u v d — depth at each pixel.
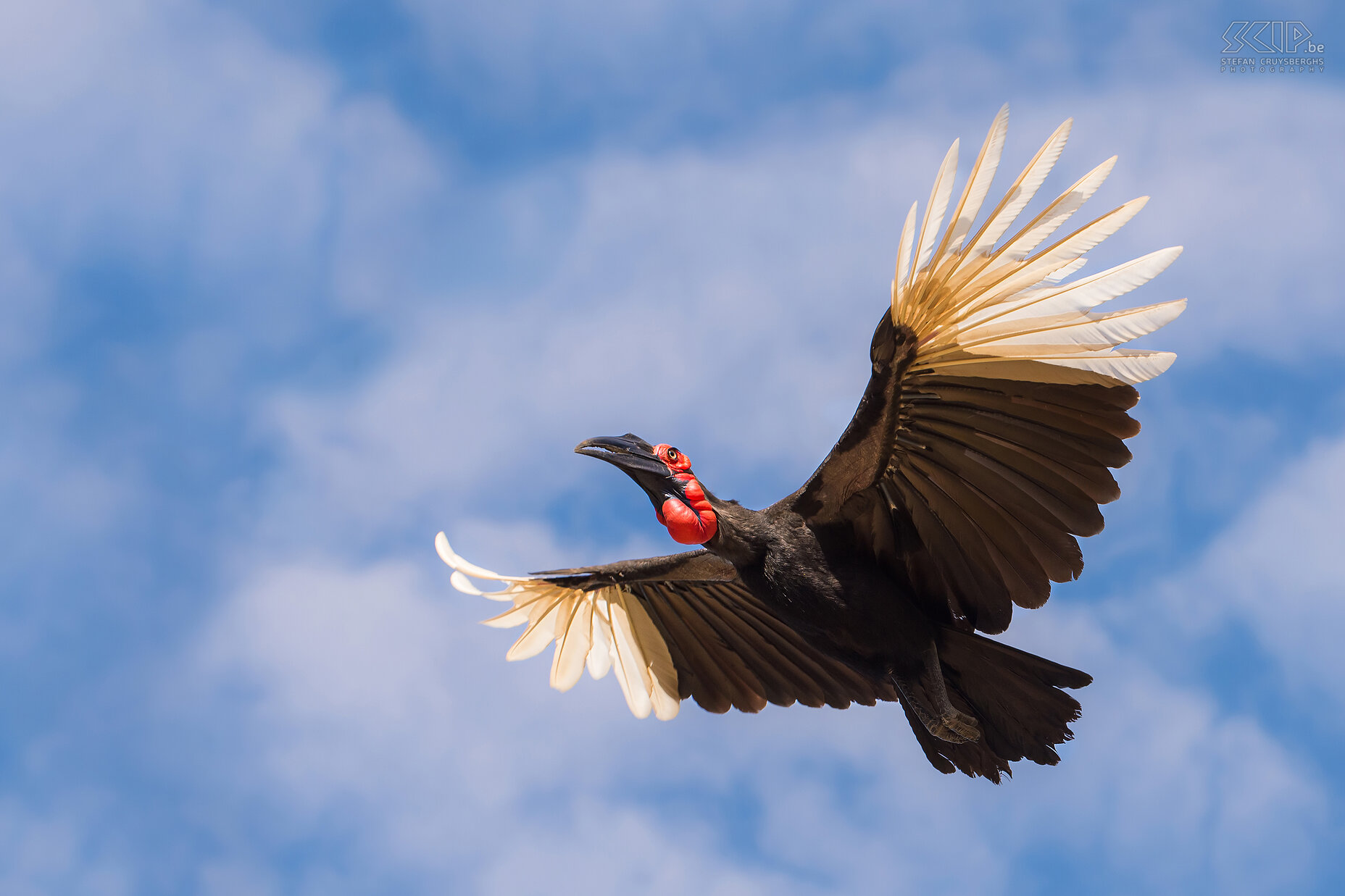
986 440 12.03
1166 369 11.05
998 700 12.81
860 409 12.20
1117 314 11.01
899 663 12.82
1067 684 12.42
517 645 16.14
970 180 11.06
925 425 12.21
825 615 12.86
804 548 12.88
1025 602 12.38
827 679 15.38
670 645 16.06
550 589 15.96
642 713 15.84
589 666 16.09
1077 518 11.88
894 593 12.76
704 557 15.61
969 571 12.55
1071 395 11.51
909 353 11.80
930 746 13.35
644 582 15.95
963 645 12.80
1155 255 10.97
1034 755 12.82
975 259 11.20
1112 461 11.59
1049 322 11.17
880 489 12.60
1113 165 10.95
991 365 11.65
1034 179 10.96
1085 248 11.01
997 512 12.27
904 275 11.31
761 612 15.52
